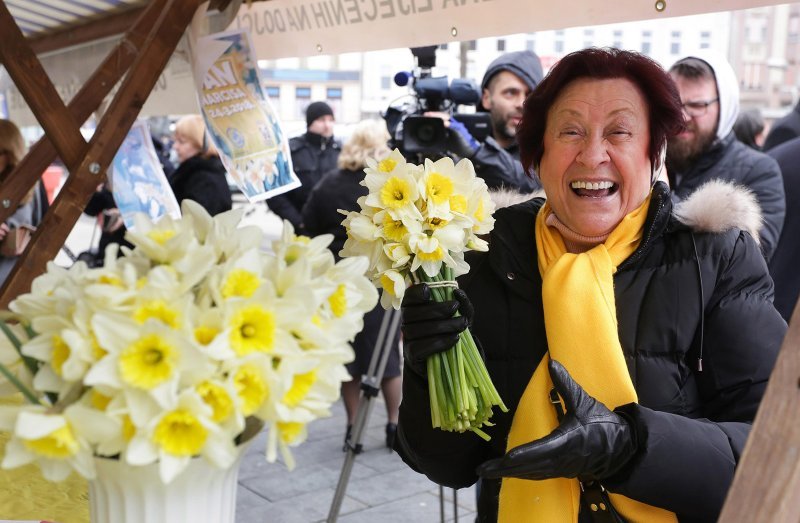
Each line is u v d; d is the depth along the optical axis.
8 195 2.38
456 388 1.37
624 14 1.80
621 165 1.50
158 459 0.90
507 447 1.49
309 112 5.60
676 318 1.45
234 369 0.87
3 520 1.56
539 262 1.56
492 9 2.02
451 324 1.36
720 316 1.46
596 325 1.43
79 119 2.20
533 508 1.43
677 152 3.56
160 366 0.85
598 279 1.46
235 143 2.44
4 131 4.26
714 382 1.46
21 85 1.90
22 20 3.46
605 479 1.32
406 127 3.21
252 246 0.99
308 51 2.65
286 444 0.94
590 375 1.41
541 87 1.58
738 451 1.33
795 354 0.80
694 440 1.31
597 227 1.52
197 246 0.94
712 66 3.49
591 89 1.51
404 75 3.48
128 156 2.88
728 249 1.49
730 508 0.80
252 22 2.90
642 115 1.51
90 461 0.89
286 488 3.76
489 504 1.60
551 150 1.56
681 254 1.50
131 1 2.94
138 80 1.98
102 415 0.86
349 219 1.41
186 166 5.18
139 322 0.86
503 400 1.53
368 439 4.43
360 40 2.45
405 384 1.50
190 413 0.85
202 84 2.45
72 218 1.92
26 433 0.84
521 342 1.53
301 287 0.92
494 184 3.27
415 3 2.21
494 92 3.94
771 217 3.42
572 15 1.87
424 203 1.38
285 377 0.90
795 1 1.57
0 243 4.18
